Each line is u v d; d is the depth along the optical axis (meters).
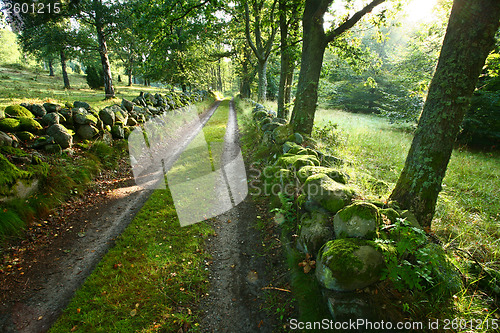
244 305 2.46
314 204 2.95
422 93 8.68
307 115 6.46
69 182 4.48
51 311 2.36
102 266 2.94
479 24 2.43
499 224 3.34
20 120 4.71
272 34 12.40
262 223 3.77
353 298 2.04
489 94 9.84
